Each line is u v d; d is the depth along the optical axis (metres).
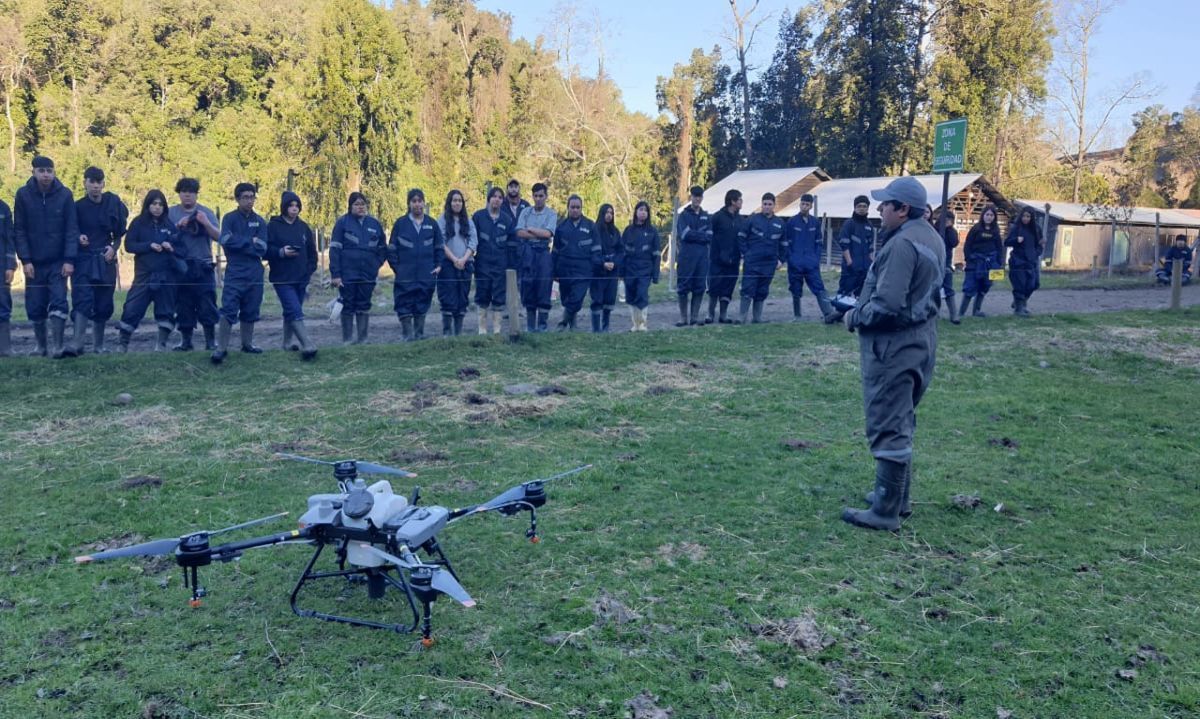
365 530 4.26
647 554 5.43
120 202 10.35
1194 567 5.42
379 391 9.16
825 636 4.50
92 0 50.06
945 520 6.09
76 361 9.56
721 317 14.01
